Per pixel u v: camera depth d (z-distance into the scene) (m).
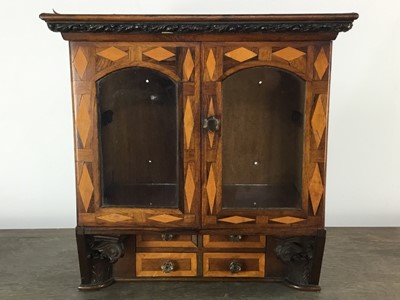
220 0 2.06
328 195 2.21
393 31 2.07
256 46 1.46
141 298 1.56
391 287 1.62
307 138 1.50
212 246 1.65
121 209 1.54
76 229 1.56
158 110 1.59
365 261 1.82
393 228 2.17
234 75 1.51
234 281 1.67
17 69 2.11
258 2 2.06
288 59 1.47
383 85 2.12
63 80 2.12
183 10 2.07
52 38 2.09
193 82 1.48
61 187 2.21
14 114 2.14
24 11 2.07
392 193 2.20
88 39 1.47
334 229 2.16
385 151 2.17
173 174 1.62
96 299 1.55
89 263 1.61
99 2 2.07
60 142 2.17
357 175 2.19
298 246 1.59
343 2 2.06
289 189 1.64
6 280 1.67
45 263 1.81
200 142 1.51
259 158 1.65
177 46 1.47
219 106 1.50
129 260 1.66
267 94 1.59
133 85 1.54
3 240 2.04
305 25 1.41
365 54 2.10
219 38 1.46
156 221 1.55
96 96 1.50
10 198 2.21
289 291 1.61
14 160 2.18
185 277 1.67
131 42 1.47
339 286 1.63
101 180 1.54
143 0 2.07
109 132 1.57
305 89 1.49
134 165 1.65
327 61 1.47
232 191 1.64
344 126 2.15
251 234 1.55
